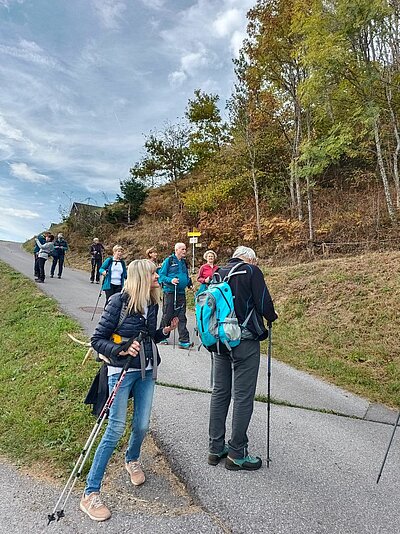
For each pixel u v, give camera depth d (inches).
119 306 127.1
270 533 113.3
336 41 606.9
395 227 590.2
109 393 126.2
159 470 145.2
